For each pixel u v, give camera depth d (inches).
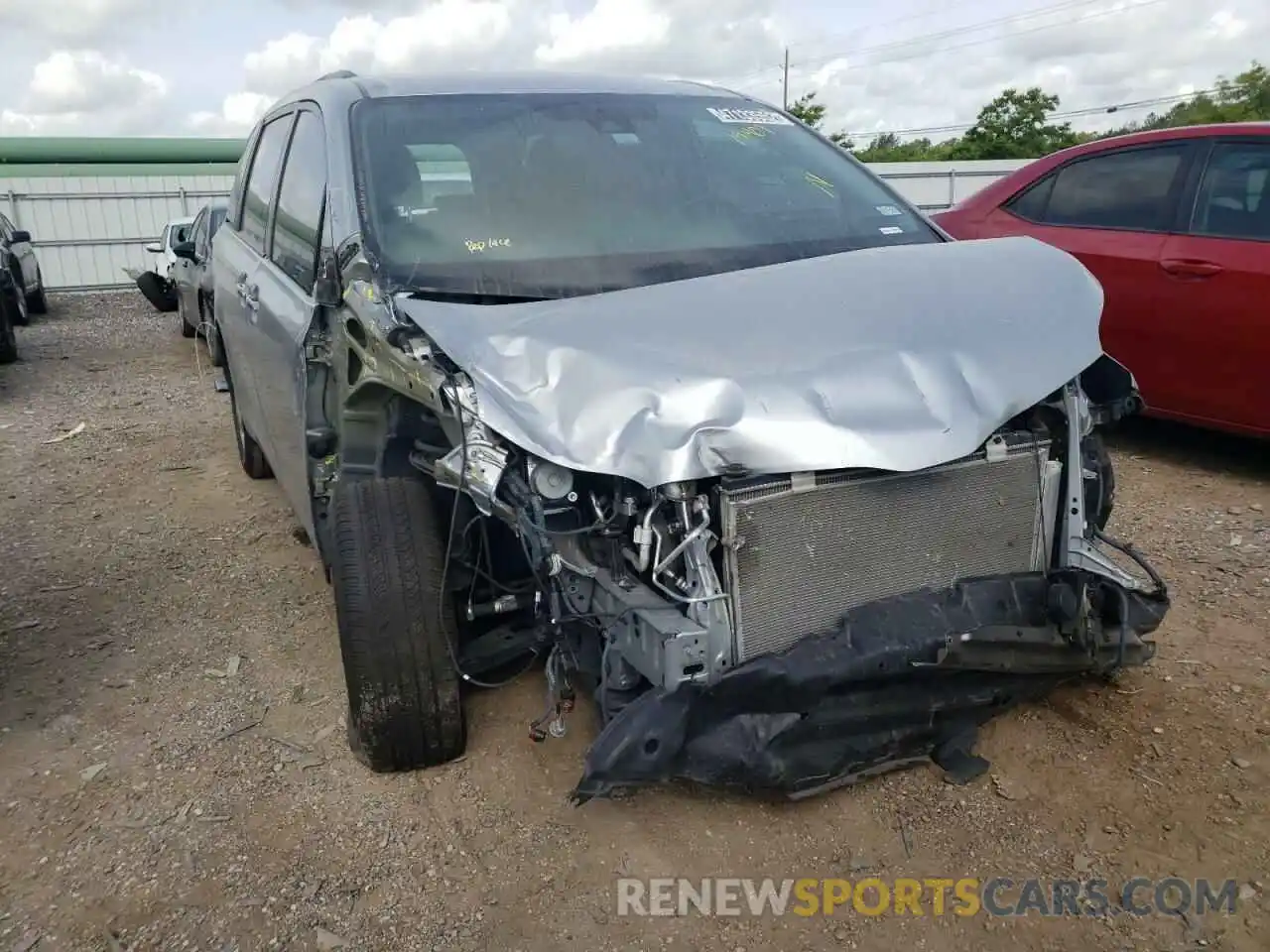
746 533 99.0
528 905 102.9
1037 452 114.9
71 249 855.1
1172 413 222.5
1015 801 115.7
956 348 106.7
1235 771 120.2
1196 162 218.2
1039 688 116.8
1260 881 103.6
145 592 182.7
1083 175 240.5
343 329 125.2
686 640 95.8
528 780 120.6
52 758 131.3
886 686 106.3
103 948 99.3
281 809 118.6
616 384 96.7
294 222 158.4
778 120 163.8
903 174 917.2
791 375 99.3
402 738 118.0
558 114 148.6
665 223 134.4
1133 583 115.3
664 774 98.0
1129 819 112.7
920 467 97.9
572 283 122.1
